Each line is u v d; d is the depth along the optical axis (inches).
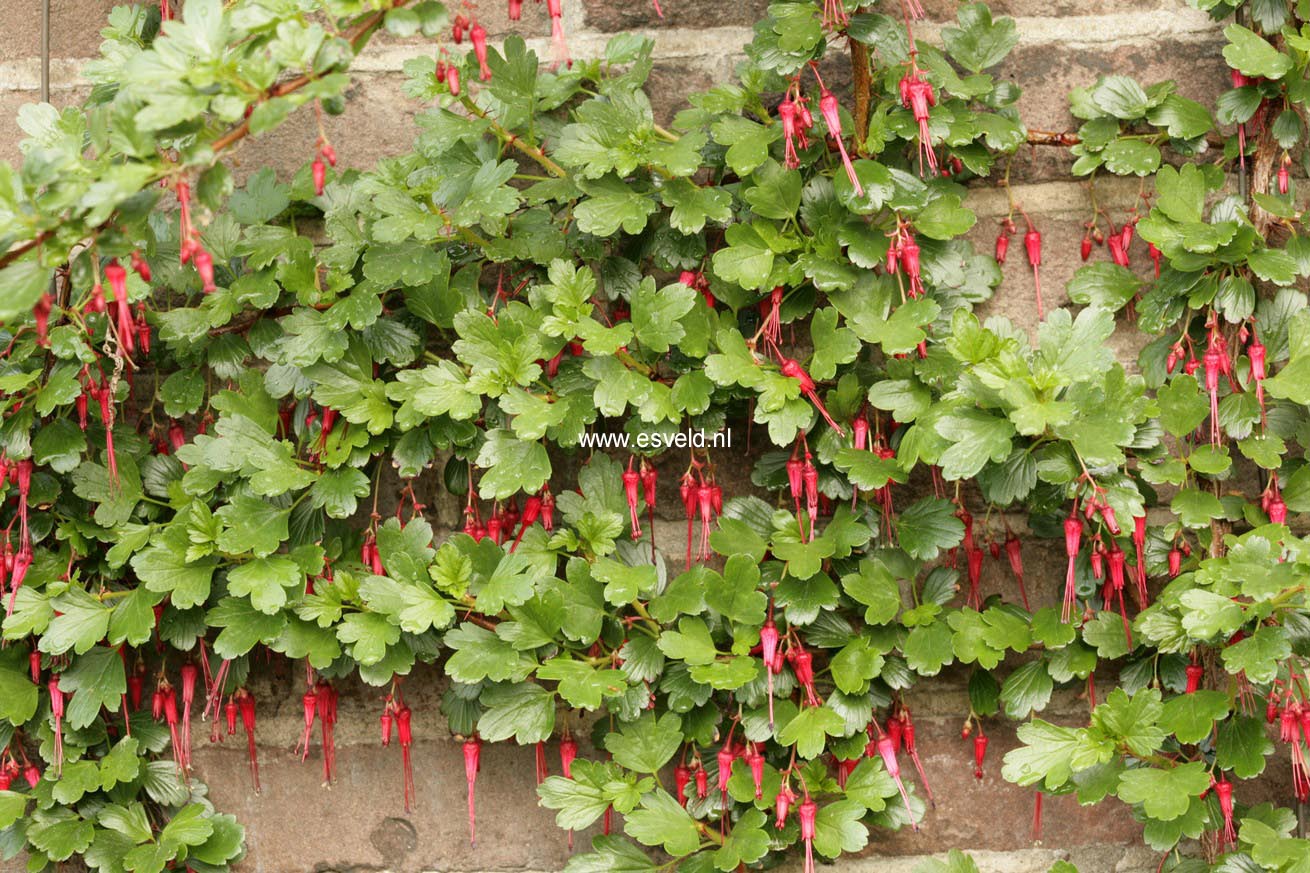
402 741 78.2
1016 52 79.9
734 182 78.3
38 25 82.4
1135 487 70.8
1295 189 79.1
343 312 72.2
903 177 73.0
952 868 77.6
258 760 83.2
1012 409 69.1
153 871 76.6
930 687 81.5
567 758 78.1
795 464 74.3
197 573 74.1
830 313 72.8
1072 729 73.6
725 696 78.5
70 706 76.1
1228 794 72.9
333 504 73.9
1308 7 74.9
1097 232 80.4
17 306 48.8
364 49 81.0
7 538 76.3
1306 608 69.8
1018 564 79.1
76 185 50.1
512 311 74.1
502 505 79.6
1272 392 73.5
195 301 80.0
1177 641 72.9
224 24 52.2
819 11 71.7
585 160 71.3
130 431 79.4
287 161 81.0
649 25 79.9
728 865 72.2
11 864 81.6
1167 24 79.5
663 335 70.7
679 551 81.6
